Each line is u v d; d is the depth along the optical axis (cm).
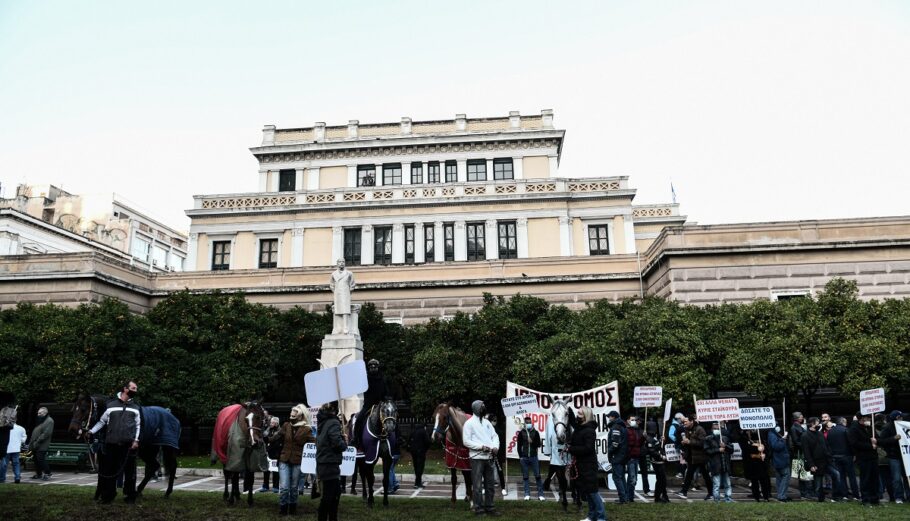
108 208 7338
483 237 4534
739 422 1720
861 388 2088
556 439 1360
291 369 3016
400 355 2978
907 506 1378
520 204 4519
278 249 4609
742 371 2202
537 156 4928
